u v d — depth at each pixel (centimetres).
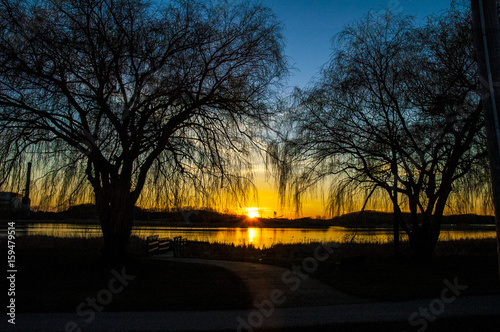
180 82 1114
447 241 2562
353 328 668
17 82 1061
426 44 1368
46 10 1062
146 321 682
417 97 1357
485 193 1453
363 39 1444
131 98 1103
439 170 1474
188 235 3506
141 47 1108
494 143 591
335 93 1451
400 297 913
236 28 1175
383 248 2214
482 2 613
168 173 1154
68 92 1067
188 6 1128
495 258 1670
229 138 1170
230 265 1491
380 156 1470
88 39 1063
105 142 1058
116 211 1110
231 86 1152
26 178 1095
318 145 1500
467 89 1305
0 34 1027
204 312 754
